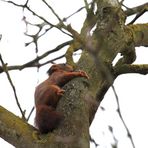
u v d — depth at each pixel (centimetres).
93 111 989
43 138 914
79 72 999
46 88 1138
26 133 930
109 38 1042
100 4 1098
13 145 943
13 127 938
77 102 929
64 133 894
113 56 1035
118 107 620
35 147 902
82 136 880
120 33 1065
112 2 1093
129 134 619
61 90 977
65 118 914
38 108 1095
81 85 966
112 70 1062
